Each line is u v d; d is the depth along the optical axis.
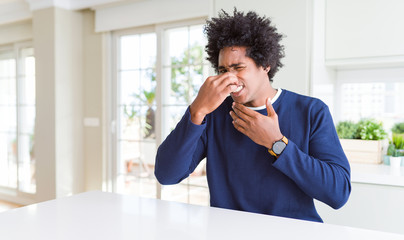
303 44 1.86
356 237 0.68
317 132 1.01
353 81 2.34
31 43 4.16
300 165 0.90
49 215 0.82
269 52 0.96
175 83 3.20
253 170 1.04
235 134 1.09
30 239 0.67
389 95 2.24
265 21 1.02
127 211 0.86
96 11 3.53
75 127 3.67
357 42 1.97
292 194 1.01
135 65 3.46
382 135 2.08
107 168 3.61
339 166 0.94
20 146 4.35
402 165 1.94
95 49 3.64
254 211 1.04
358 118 2.35
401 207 1.64
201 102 0.92
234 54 0.95
